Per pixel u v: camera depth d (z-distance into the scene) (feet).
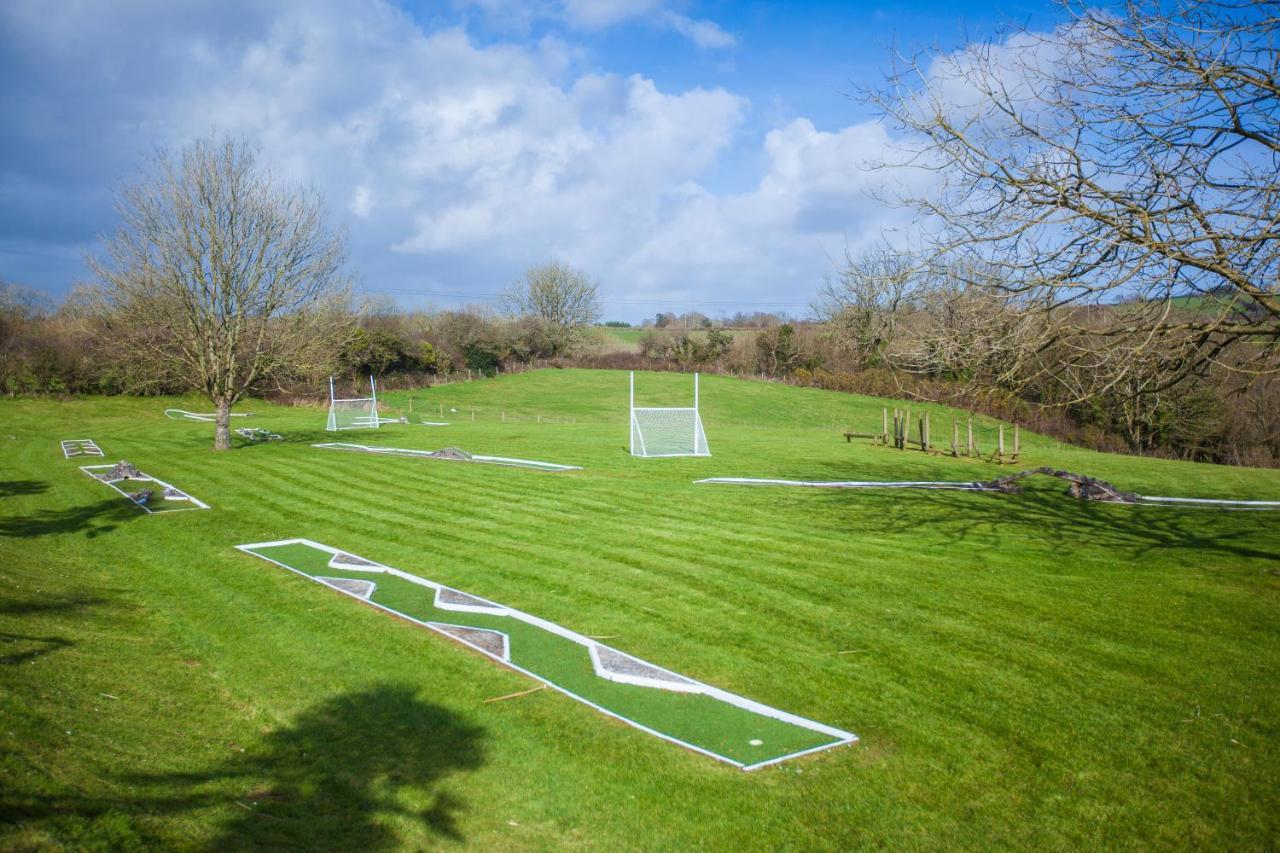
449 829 17.71
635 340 285.43
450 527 50.24
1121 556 40.42
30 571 36.47
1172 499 62.49
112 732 19.99
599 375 212.84
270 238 90.07
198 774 19.06
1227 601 32.27
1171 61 29.30
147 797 16.90
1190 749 20.61
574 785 19.67
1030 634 29.14
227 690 25.39
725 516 52.65
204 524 51.75
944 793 19.07
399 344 195.83
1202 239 27.09
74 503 59.36
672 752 21.27
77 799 15.64
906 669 26.43
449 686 25.73
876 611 32.24
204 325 89.66
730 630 30.73
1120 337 30.58
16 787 15.20
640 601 34.58
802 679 25.96
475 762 20.81
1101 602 32.58
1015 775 19.76
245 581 38.34
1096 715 22.68
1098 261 29.71
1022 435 128.88
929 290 33.55
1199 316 30.30
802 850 16.98
